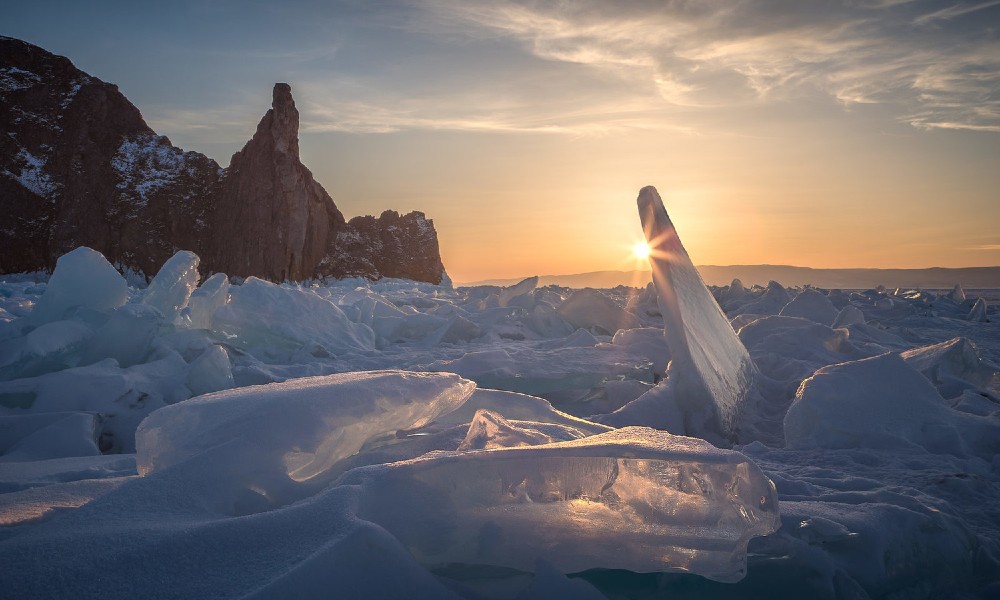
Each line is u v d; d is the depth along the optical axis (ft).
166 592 3.73
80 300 16.01
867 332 22.49
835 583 5.17
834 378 10.59
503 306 33.14
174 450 5.69
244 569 3.95
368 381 6.75
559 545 4.80
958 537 6.02
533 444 5.89
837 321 22.90
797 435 10.36
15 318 19.17
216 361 13.69
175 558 4.00
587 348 18.57
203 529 4.25
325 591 3.76
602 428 8.18
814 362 16.48
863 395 10.30
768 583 5.15
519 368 15.53
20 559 3.89
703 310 12.53
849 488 7.48
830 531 5.48
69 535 4.17
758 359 16.94
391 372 7.48
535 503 4.99
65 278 15.99
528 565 4.73
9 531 4.64
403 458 6.37
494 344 24.13
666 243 10.96
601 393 15.15
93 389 12.28
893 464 8.75
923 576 5.70
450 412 7.95
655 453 4.85
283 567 3.89
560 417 8.44
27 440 9.95
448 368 15.56
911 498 6.52
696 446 5.36
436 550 4.72
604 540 4.83
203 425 5.94
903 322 33.55
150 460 5.92
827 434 9.91
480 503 4.91
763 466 8.71
